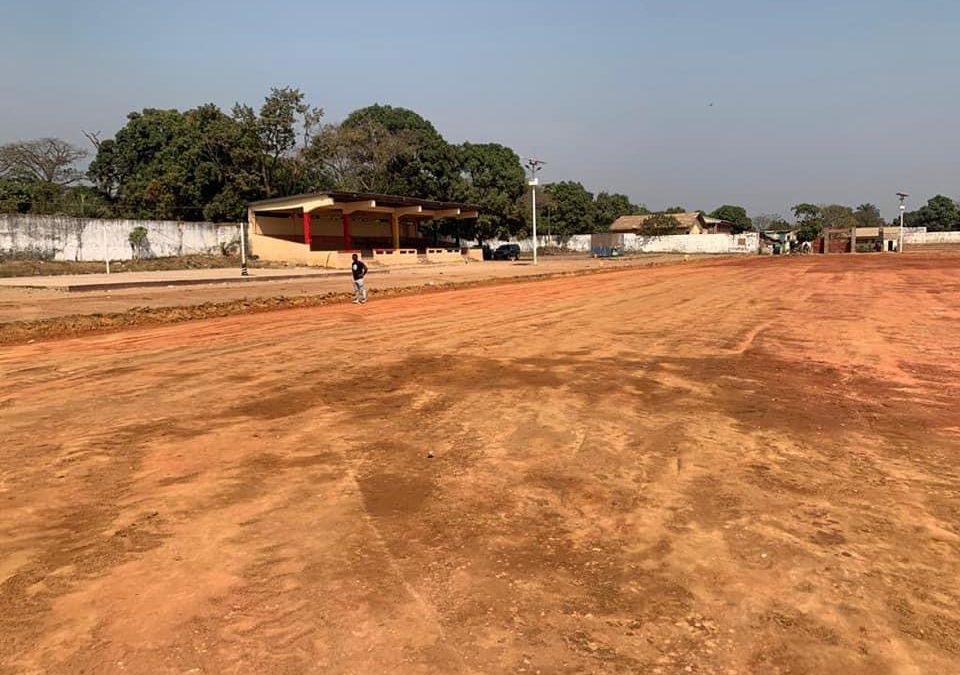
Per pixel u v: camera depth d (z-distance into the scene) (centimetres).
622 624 308
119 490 473
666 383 841
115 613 317
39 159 6231
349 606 322
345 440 594
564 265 4706
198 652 286
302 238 5125
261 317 1587
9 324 1366
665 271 3644
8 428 625
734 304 1830
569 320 1495
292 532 406
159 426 634
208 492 469
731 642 295
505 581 347
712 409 714
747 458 552
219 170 5284
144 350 1084
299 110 5662
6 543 391
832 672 274
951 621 313
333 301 2034
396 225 4959
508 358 1010
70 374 885
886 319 1476
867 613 319
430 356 1025
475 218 5869
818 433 626
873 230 7250
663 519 429
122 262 3981
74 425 636
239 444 579
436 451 565
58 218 3756
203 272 3494
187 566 363
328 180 6500
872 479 503
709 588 342
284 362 971
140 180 5247
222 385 816
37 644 293
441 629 303
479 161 6381
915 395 780
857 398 766
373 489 477
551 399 754
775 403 741
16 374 886
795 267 3800
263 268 4059
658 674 271
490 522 422
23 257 3628
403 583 345
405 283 2794
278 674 271
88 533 404
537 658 282
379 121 7506
